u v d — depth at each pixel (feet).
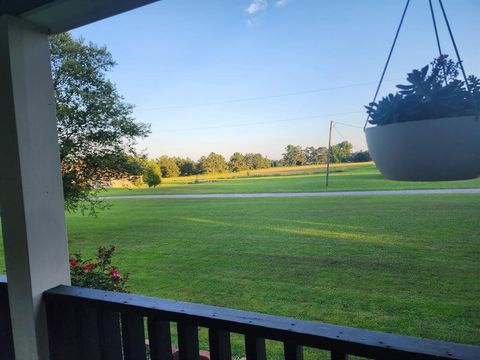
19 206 3.83
